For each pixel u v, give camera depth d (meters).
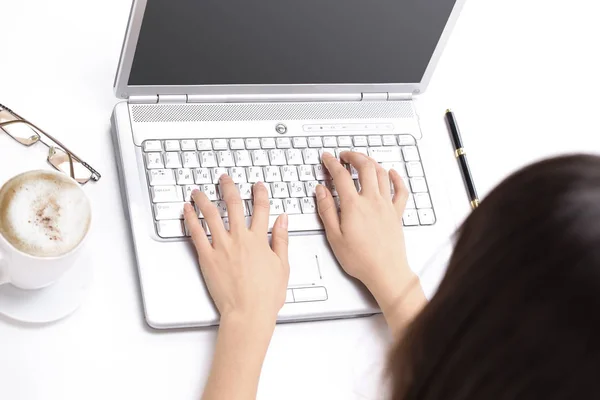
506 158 0.97
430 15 0.86
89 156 0.80
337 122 0.89
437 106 0.99
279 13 0.78
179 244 0.76
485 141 0.98
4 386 0.66
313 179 0.84
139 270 0.74
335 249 0.80
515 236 0.42
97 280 0.74
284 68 0.85
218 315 0.74
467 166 0.93
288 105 0.88
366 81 0.90
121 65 0.77
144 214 0.76
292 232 0.81
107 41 0.90
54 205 0.63
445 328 0.45
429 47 0.89
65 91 0.84
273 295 0.73
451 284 0.46
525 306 0.41
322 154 0.86
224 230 0.75
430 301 0.49
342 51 0.86
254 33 0.79
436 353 0.46
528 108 1.03
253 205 0.79
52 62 0.85
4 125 0.77
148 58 0.77
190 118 0.82
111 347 0.71
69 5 0.90
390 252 0.79
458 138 0.95
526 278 0.41
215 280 0.73
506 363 0.41
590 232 0.40
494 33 1.10
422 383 0.47
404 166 0.89
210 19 0.76
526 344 0.40
